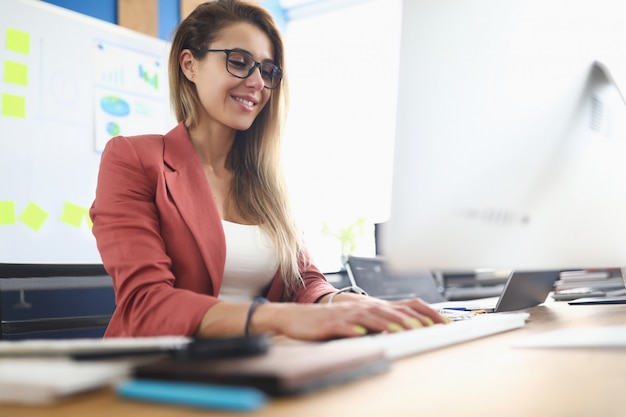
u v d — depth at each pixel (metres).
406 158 0.53
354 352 0.44
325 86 4.42
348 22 4.36
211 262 1.14
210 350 0.42
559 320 0.86
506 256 0.59
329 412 0.32
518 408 0.33
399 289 2.33
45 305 2.42
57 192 2.53
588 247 0.70
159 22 3.12
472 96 0.57
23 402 0.36
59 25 2.60
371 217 4.25
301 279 1.31
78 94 2.64
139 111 2.91
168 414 0.32
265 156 1.44
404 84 0.53
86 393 0.38
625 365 0.45
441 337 0.58
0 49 2.38
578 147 0.67
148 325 0.77
